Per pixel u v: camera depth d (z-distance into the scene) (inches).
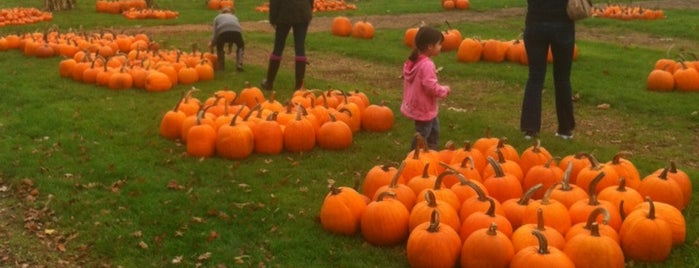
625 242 220.2
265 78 523.5
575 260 202.2
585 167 263.9
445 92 305.1
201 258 221.1
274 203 266.5
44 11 972.6
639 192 253.3
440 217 221.8
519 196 249.6
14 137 351.9
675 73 483.2
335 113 357.7
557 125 403.5
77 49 601.6
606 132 387.2
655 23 857.5
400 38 759.7
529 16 356.8
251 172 302.0
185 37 754.8
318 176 299.7
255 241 234.7
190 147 321.7
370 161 323.0
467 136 367.2
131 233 239.6
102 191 278.4
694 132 385.4
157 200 267.7
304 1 465.7
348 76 558.9
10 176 298.4
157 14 939.3
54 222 252.5
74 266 222.2
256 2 1205.7
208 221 249.6
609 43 720.3
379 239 229.3
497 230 211.3
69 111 403.2
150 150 332.8
